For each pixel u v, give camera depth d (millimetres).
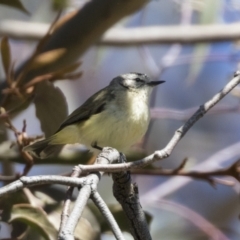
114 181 6332
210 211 15547
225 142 16234
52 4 10906
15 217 8039
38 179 5008
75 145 11055
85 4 10391
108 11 10305
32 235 8734
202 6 12680
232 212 15609
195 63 13914
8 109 8492
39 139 8797
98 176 5520
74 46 10297
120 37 13461
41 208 8195
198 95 16781
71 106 15539
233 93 12555
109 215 5020
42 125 9062
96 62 14078
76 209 4836
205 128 16359
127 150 10047
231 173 8523
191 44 13898
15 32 13391
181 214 11391
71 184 5094
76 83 15883
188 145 15922
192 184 15750
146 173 8969
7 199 8211
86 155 9875
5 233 10500
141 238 6371
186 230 13805
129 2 10289
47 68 9781
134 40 13555
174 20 16203
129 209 6363
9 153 9367
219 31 13102
